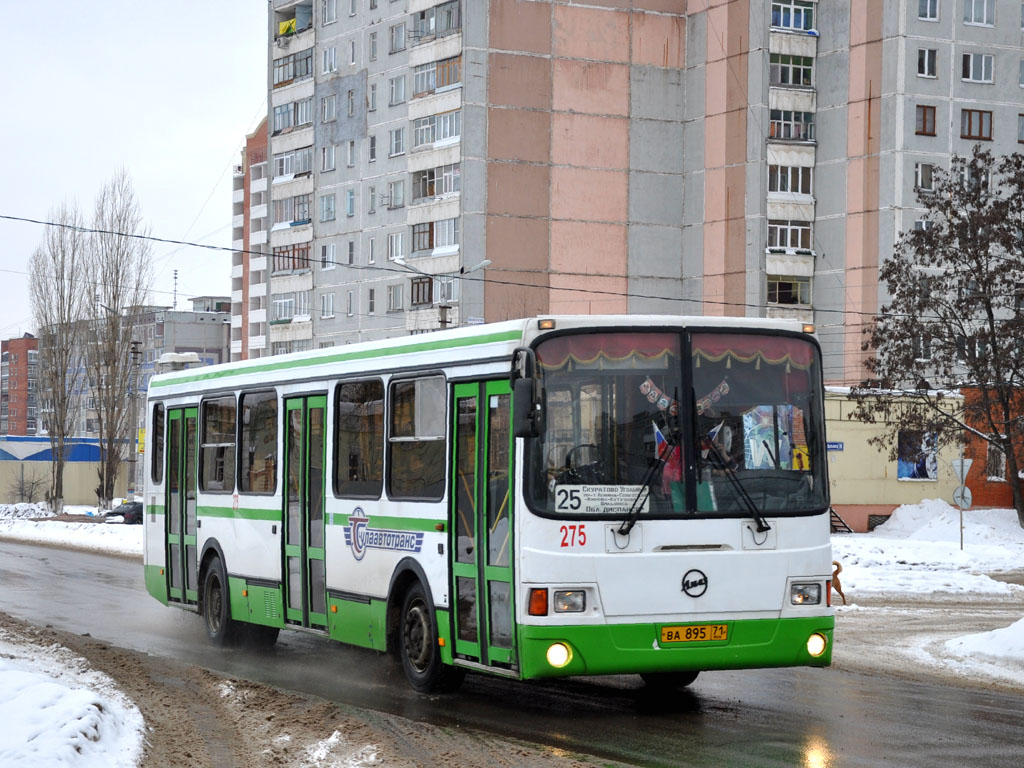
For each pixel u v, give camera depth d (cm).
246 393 1662
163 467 1936
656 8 7375
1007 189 7038
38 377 7706
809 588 1133
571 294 7225
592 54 7256
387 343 1349
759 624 1112
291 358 1554
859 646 1747
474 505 1171
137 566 3266
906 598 2598
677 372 1123
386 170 7688
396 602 1314
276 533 1561
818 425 1159
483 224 7094
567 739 1034
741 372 1139
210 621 1747
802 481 1144
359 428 1391
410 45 7488
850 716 1141
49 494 7744
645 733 1059
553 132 7212
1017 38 7138
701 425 1121
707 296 7275
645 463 1103
